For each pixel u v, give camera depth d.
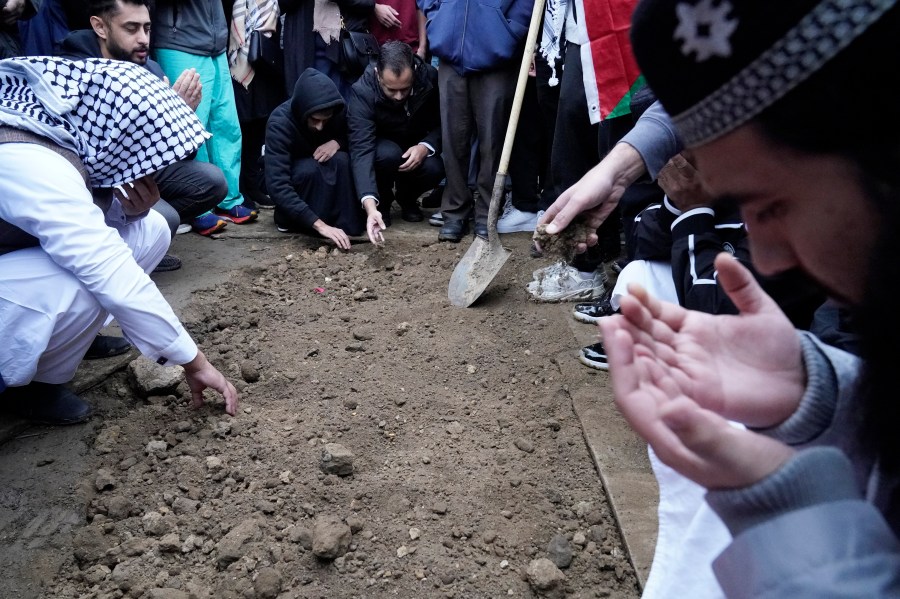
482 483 2.50
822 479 0.72
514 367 3.26
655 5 0.71
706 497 0.77
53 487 2.50
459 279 3.90
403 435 2.78
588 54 3.27
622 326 0.91
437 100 5.12
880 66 0.59
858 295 0.70
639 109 2.88
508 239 4.86
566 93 3.84
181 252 4.58
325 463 2.52
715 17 0.65
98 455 2.66
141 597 2.10
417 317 3.75
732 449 0.73
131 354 3.25
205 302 3.86
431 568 2.16
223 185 4.53
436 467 2.59
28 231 2.45
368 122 4.87
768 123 0.65
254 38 5.20
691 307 2.33
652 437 0.75
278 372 3.19
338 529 2.19
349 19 5.46
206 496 2.46
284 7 5.30
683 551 1.09
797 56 0.62
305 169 4.78
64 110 2.46
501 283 4.17
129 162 2.60
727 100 0.67
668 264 2.79
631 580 2.14
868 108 0.61
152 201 2.87
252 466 2.58
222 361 3.28
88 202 2.46
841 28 0.59
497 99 4.53
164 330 2.57
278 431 2.77
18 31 4.33
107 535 2.30
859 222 0.66
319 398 3.00
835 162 0.65
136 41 3.81
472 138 5.17
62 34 4.51
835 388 0.88
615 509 2.33
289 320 3.74
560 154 4.04
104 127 2.53
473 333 3.56
